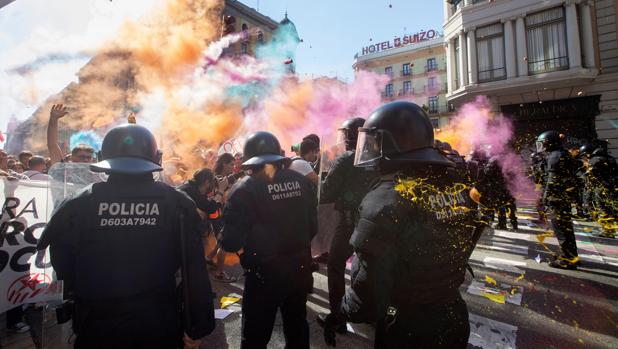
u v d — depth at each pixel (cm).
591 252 465
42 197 272
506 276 374
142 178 142
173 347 136
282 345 247
